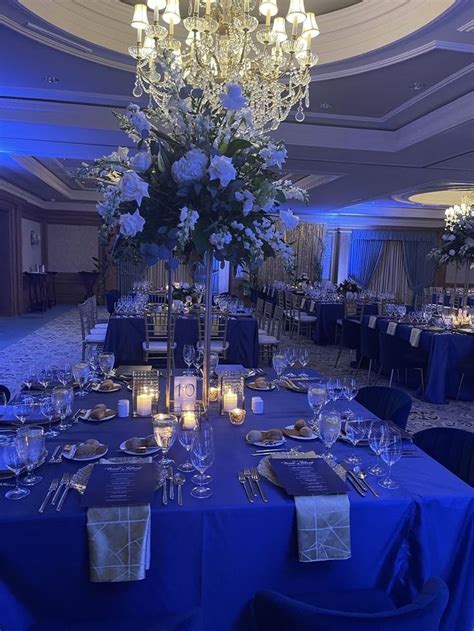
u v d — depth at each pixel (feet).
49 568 4.62
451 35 10.79
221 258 6.01
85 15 11.42
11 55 12.39
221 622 5.00
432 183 25.61
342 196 31.35
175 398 7.25
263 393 8.56
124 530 4.59
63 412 6.95
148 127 5.73
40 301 38.52
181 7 11.89
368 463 5.98
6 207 32.17
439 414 15.75
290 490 5.03
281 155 6.01
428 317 20.43
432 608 3.76
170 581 4.84
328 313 28.02
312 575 5.07
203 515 4.78
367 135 18.30
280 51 11.09
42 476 5.34
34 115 16.07
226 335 18.90
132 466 5.44
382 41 11.59
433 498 5.18
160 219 5.85
